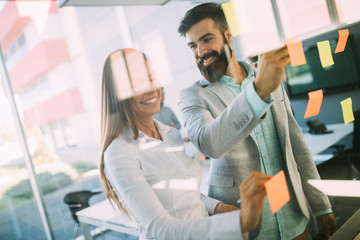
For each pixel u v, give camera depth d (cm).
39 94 345
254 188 53
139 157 69
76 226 285
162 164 72
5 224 311
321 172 112
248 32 99
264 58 54
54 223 318
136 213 63
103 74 74
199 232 54
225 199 86
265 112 55
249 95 54
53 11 357
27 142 282
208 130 64
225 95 84
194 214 75
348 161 122
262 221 85
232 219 53
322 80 119
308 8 114
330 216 96
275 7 105
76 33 367
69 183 420
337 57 122
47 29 352
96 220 135
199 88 84
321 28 118
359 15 123
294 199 91
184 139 84
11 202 318
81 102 381
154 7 198
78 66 371
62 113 376
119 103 72
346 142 127
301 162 96
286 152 88
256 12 100
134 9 232
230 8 95
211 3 91
